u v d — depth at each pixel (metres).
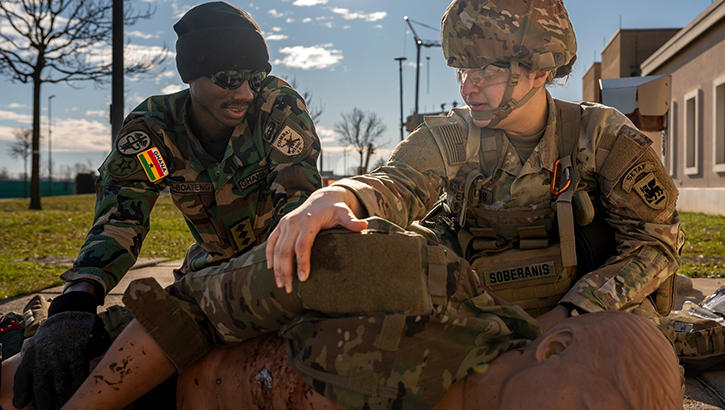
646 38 19.86
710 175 14.14
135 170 1.90
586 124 1.72
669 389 1.08
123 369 1.31
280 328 1.29
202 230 2.05
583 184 1.75
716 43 13.59
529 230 1.75
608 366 1.07
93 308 1.62
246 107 1.88
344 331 1.17
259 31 1.90
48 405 1.44
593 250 1.72
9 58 16.55
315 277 1.20
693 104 15.45
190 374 1.43
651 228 1.67
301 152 1.90
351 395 1.16
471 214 1.85
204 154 1.97
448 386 1.17
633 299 1.62
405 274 1.20
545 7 1.58
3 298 4.27
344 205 1.26
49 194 43.78
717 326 2.23
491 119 1.65
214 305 1.33
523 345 1.25
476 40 1.58
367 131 27.38
